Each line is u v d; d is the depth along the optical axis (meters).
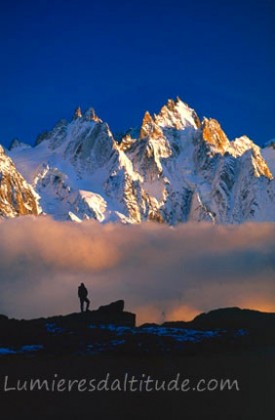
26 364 57.62
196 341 66.94
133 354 61.31
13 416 46.00
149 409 47.38
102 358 59.81
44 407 47.91
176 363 58.09
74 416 46.00
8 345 65.50
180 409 47.59
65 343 65.94
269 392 50.09
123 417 46.28
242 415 46.31
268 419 45.56
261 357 59.41
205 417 46.44
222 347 64.12
